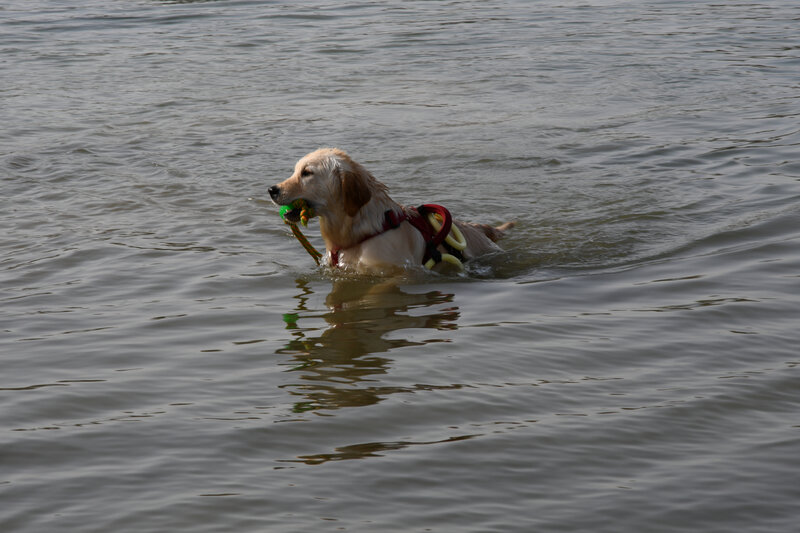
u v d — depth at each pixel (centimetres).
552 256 798
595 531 380
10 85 1552
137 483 417
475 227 830
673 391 516
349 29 2117
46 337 602
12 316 641
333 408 495
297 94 1504
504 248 826
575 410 493
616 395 511
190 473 426
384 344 592
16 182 1031
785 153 1120
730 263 753
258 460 438
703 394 511
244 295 696
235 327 625
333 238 776
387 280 739
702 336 598
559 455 443
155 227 877
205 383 529
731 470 429
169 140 1225
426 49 1884
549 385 525
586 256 794
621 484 417
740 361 558
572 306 666
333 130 1283
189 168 1095
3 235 844
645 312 647
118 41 1972
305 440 458
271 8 2409
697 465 434
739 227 845
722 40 1947
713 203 932
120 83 1577
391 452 446
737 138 1209
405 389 519
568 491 411
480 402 502
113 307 663
